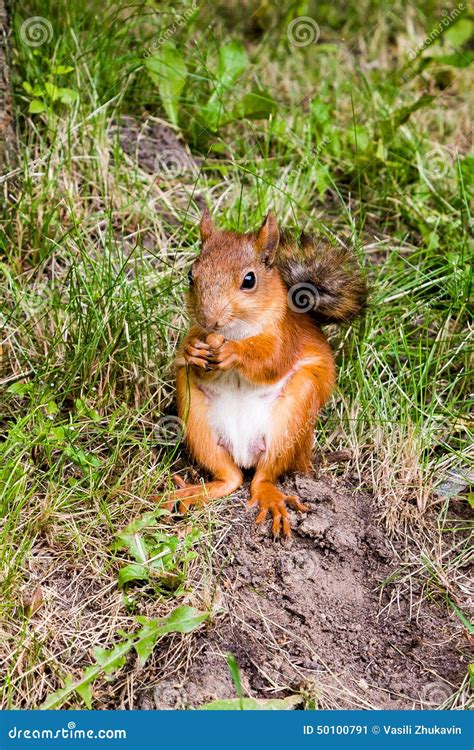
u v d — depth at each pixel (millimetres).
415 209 8266
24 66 8266
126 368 6574
